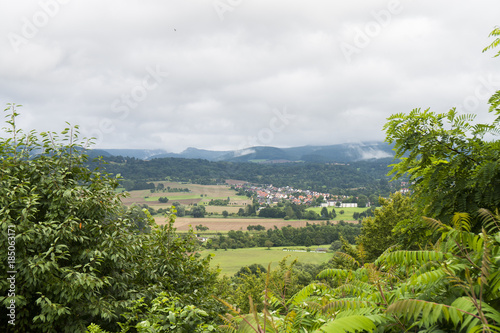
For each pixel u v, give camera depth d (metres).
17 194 5.83
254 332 2.04
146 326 3.87
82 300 5.64
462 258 2.17
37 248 5.64
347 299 2.37
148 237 7.55
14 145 6.45
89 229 6.23
